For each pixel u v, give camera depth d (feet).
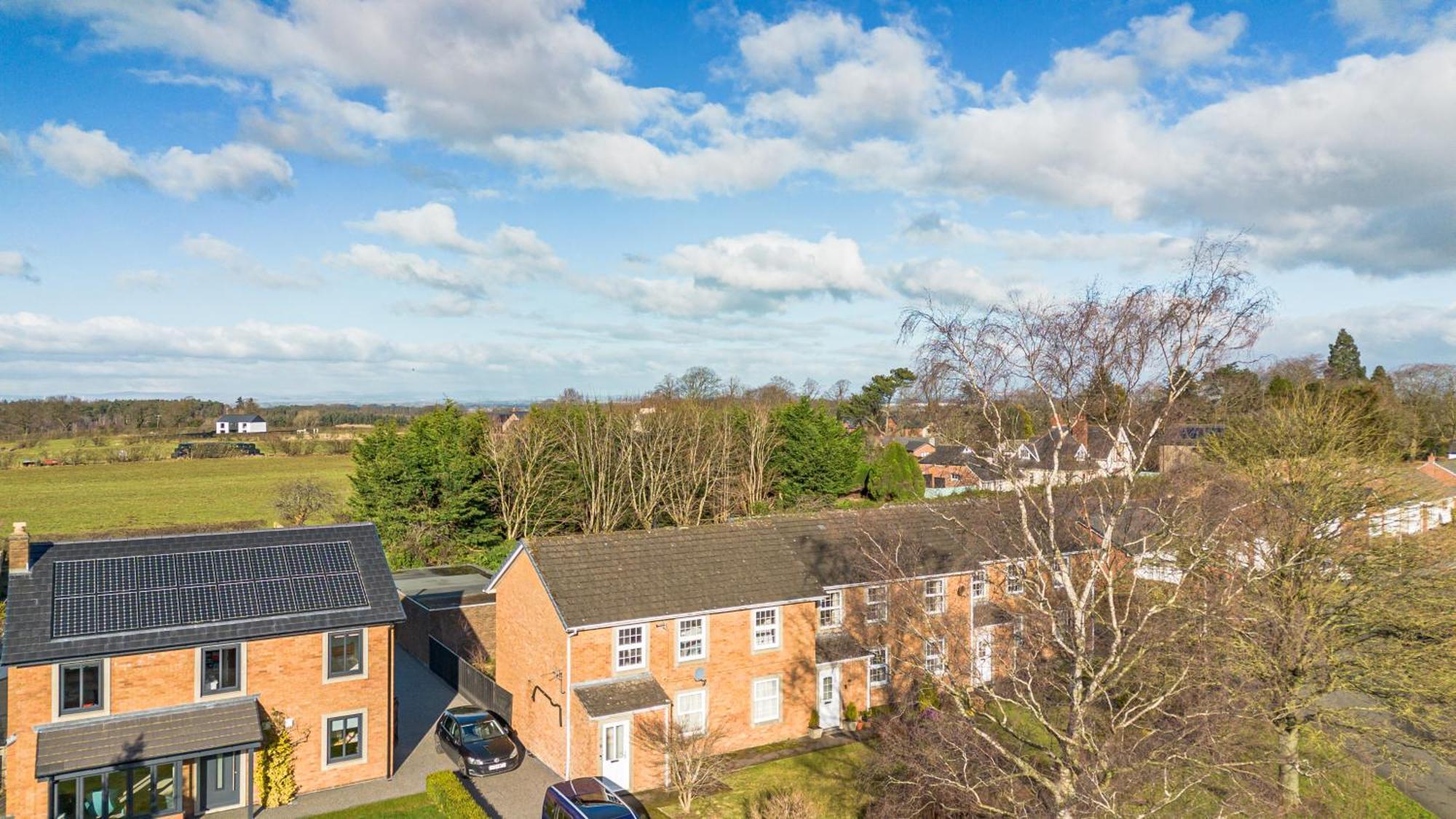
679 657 94.58
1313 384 140.26
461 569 164.55
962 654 90.02
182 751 75.61
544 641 94.07
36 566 80.38
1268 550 87.51
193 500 283.59
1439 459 230.48
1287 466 88.38
